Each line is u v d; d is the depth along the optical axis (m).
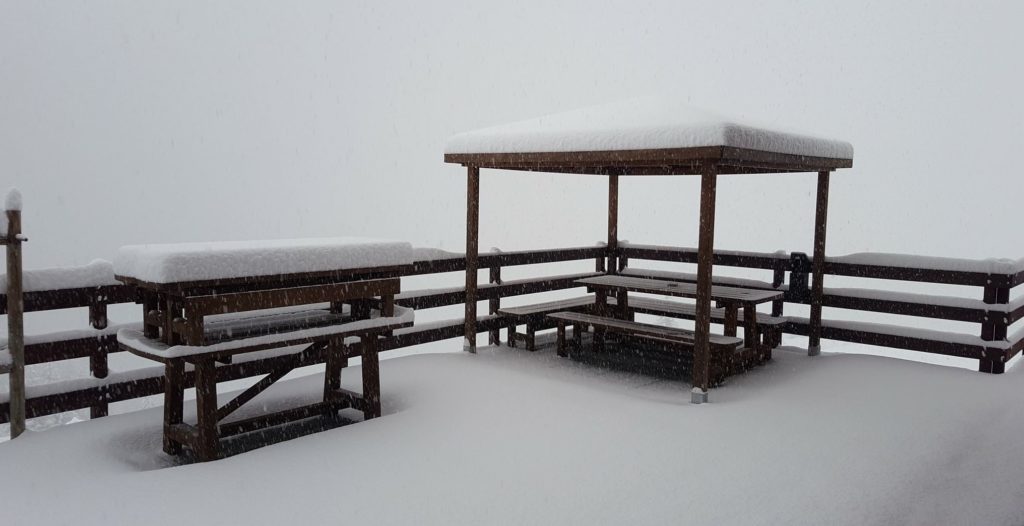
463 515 3.42
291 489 3.74
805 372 6.62
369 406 5.18
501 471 3.99
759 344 7.12
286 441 4.61
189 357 4.19
